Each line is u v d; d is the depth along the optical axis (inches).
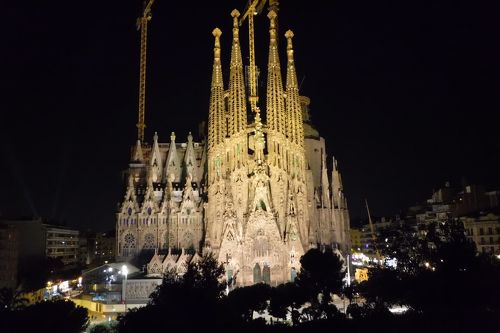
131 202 5349.4
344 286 2613.2
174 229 5305.1
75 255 6924.2
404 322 1761.8
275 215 5078.7
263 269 5002.5
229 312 1749.5
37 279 4778.5
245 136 5354.3
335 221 5940.0
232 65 5605.3
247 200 5182.1
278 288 2396.7
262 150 5241.1
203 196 5565.9
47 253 5890.8
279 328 1934.1
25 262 5216.5
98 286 4416.8
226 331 1686.8
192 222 5374.0
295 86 5738.2
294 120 5585.6
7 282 4397.1
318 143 6446.9
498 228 4365.2
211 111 5551.2
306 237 5201.8
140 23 7554.1
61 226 6732.3
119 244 5251.0
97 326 2365.9
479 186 5418.3
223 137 5393.7
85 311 2185.0
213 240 5073.8
